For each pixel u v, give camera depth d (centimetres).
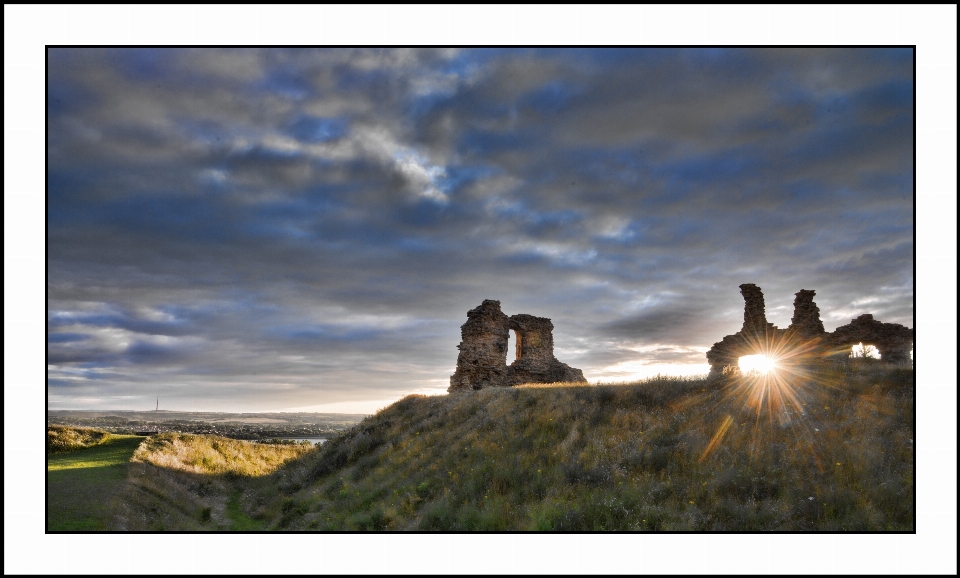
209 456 3041
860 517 1143
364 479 2181
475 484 1691
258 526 1827
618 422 1952
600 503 1366
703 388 2191
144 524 1529
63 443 2839
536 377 4138
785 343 3328
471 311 4081
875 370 2159
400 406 3309
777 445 1541
